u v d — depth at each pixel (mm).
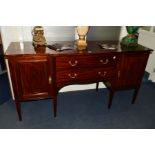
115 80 2570
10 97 2973
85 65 2281
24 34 2541
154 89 3559
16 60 2012
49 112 2691
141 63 2555
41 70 2154
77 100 3029
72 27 2703
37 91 2287
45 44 2383
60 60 2148
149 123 2570
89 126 2445
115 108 2881
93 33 2879
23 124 2422
